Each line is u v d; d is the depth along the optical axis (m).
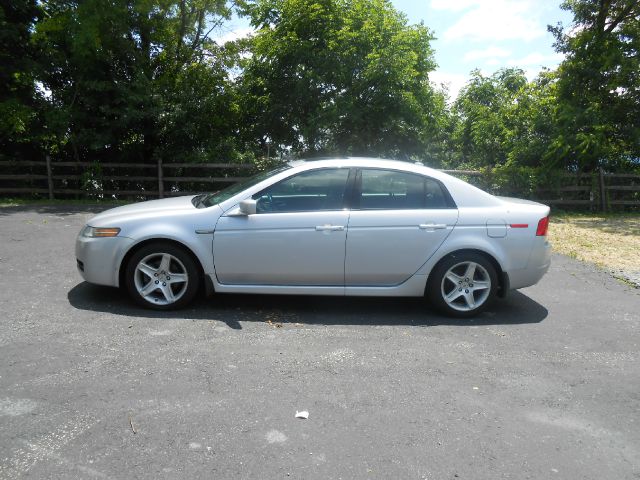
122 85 14.39
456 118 22.27
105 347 4.10
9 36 13.86
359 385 3.64
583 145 13.57
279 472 2.66
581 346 4.55
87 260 5.00
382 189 5.12
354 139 15.71
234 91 16.73
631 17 14.71
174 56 16.92
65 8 14.39
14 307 4.93
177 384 3.54
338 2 16.66
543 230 5.19
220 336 4.45
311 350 4.23
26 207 12.12
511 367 4.05
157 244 4.92
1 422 3.00
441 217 5.05
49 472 2.58
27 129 14.43
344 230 4.96
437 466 2.77
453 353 4.29
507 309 5.55
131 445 2.84
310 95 16.03
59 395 3.33
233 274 5.00
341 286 5.11
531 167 14.46
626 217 13.07
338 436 3.01
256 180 5.34
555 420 3.29
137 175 14.67
